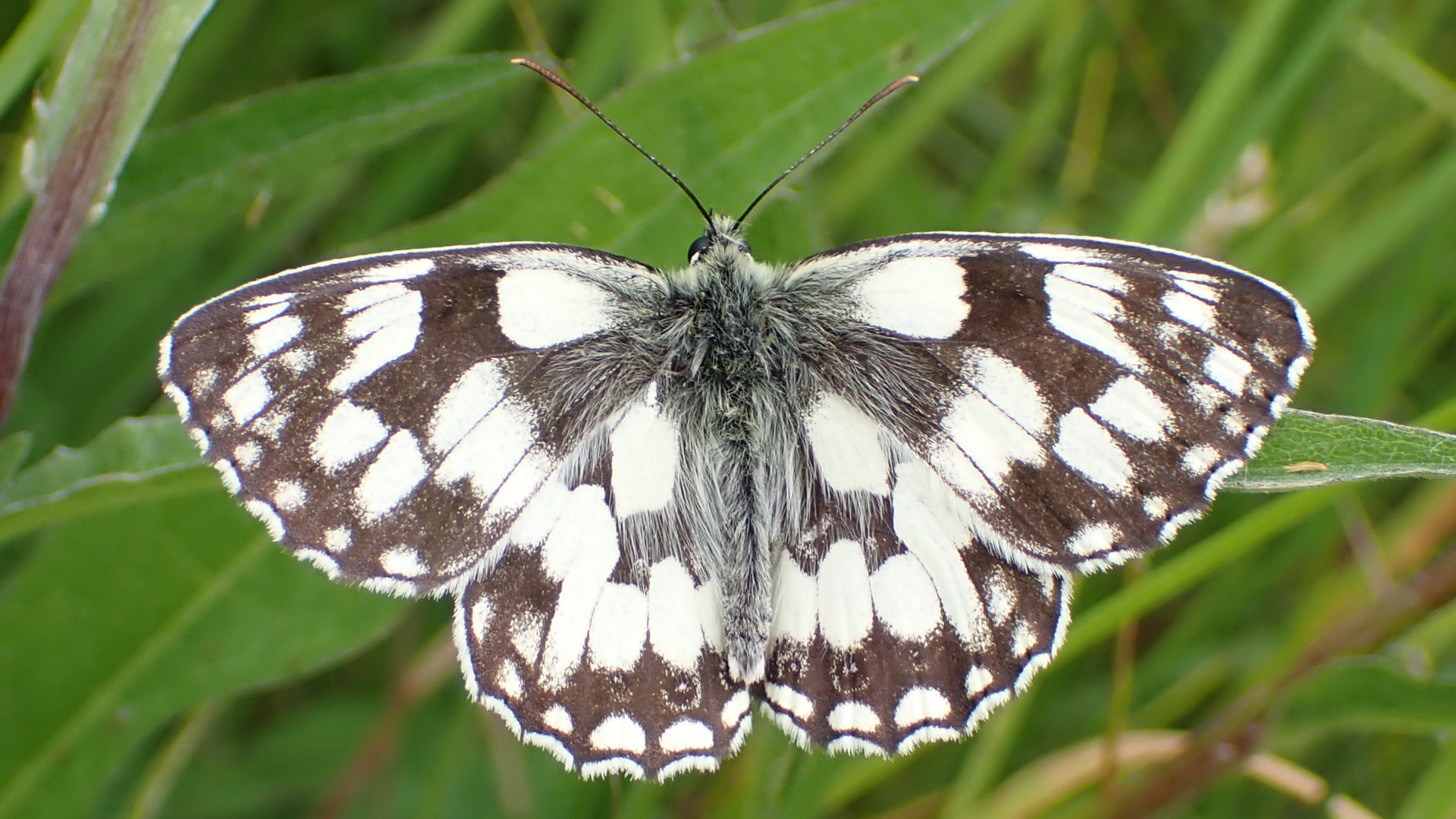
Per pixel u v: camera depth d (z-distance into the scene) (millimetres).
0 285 206
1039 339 211
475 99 219
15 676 216
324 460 208
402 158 241
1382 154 238
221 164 217
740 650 213
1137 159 247
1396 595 218
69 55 203
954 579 213
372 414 209
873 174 238
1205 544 218
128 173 216
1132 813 223
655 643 213
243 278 238
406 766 236
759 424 215
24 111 234
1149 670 234
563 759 212
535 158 219
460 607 212
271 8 241
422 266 210
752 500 215
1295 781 225
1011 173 238
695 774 231
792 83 217
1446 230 233
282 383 207
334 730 237
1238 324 206
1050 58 243
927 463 213
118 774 232
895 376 214
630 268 215
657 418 216
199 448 206
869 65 216
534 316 213
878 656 213
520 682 212
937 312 213
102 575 216
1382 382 234
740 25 237
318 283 208
